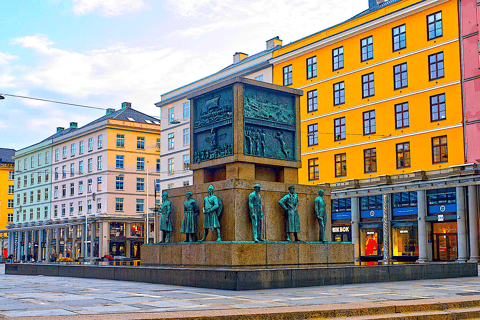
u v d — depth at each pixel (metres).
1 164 101.44
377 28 42.62
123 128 74.25
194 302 11.98
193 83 61.97
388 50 41.75
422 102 39.34
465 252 35.28
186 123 62.75
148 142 76.50
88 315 9.66
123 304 11.58
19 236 91.25
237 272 14.48
